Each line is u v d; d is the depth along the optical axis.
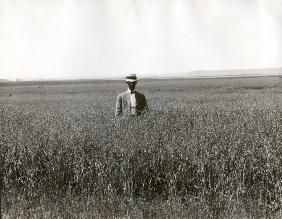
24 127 4.30
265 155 3.32
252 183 3.34
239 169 3.23
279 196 2.98
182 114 5.06
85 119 4.66
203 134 3.62
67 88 27.06
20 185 3.38
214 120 4.40
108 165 3.23
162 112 5.04
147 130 3.71
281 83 21.25
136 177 3.29
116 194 3.12
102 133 3.69
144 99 5.23
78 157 3.37
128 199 3.09
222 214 2.92
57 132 3.91
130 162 3.31
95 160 3.34
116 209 2.99
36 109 7.23
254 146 3.45
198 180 3.19
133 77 5.11
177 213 2.94
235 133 3.67
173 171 3.22
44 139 3.78
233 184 3.14
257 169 3.31
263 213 2.90
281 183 3.04
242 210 2.94
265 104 7.04
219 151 3.40
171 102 9.60
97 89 24.31
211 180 3.24
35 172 3.38
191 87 22.97
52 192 3.27
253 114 5.03
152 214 2.95
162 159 3.31
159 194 3.26
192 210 2.96
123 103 5.13
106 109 7.09
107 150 3.41
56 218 2.91
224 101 9.27
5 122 4.68
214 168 3.24
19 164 3.44
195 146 3.35
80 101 11.15
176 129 3.85
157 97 12.80
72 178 3.36
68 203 3.09
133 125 3.81
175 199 3.07
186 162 3.30
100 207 3.02
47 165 3.39
